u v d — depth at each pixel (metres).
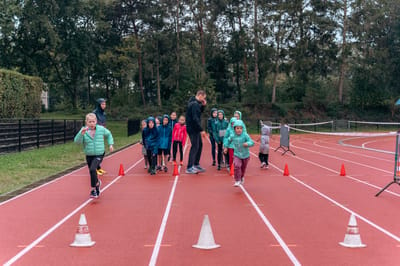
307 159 19.50
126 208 9.16
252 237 6.99
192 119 14.23
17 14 41.47
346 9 55.78
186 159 19.20
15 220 8.15
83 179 13.24
